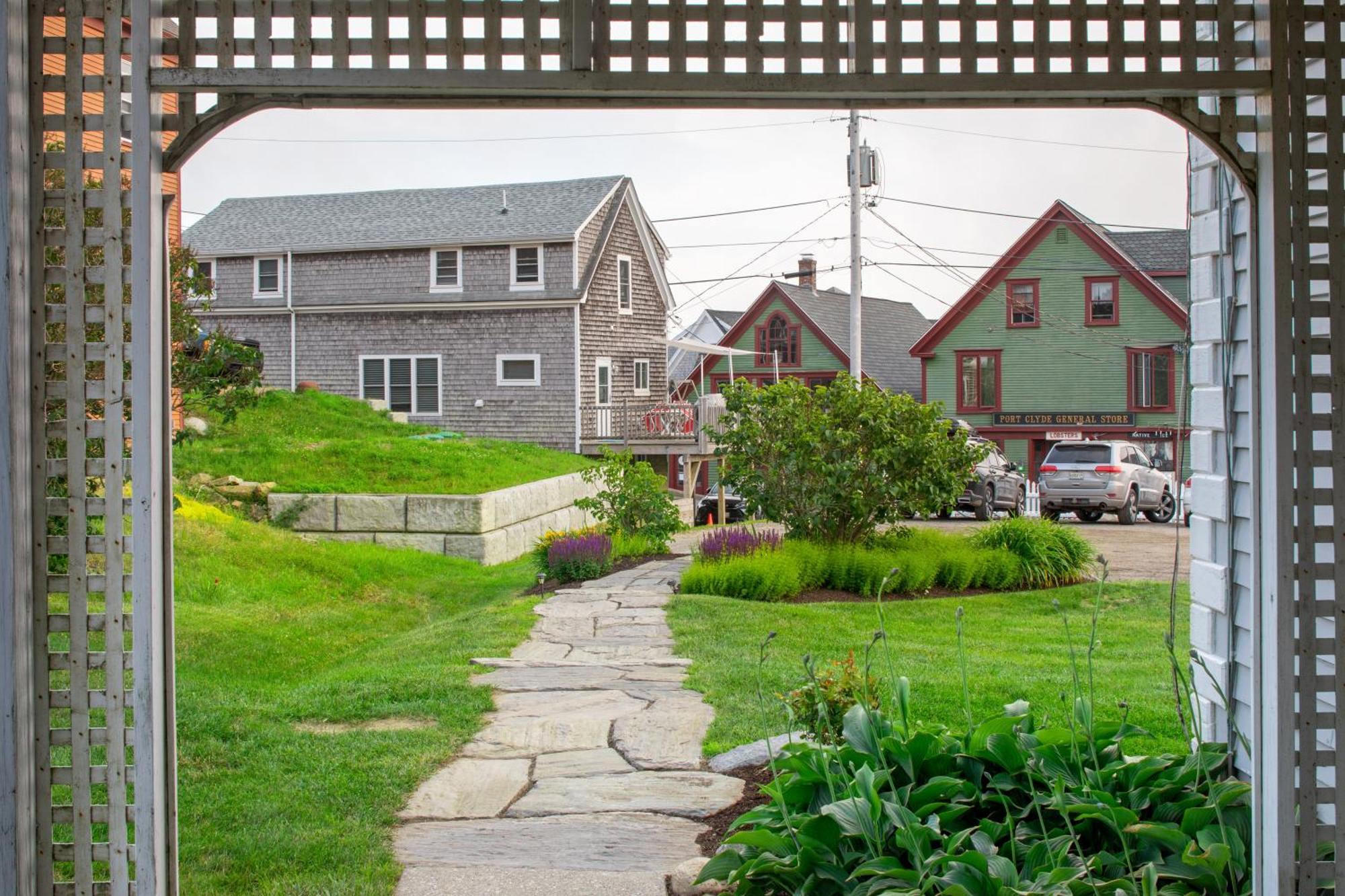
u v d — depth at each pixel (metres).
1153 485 23.92
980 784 3.96
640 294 30.42
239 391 11.30
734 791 4.84
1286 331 3.21
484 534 14.59
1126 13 3.27
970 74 3.25
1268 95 3.24
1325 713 3.27
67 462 3.03
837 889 3.43
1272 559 3.26
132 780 3.20
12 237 2.95
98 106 9.09
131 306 3.03
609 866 4.05
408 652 8.16
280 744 5.52
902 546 12.26
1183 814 3.71
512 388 27.25
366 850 4.15
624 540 14.21
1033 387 32.84
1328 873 3.26
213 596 10.16
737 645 8.17
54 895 3.08
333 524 14.80
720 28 3.24
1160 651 8.40
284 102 3.26
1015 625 9.80
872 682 4.86
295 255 28.52
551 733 5.82
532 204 28.53
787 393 12.21
